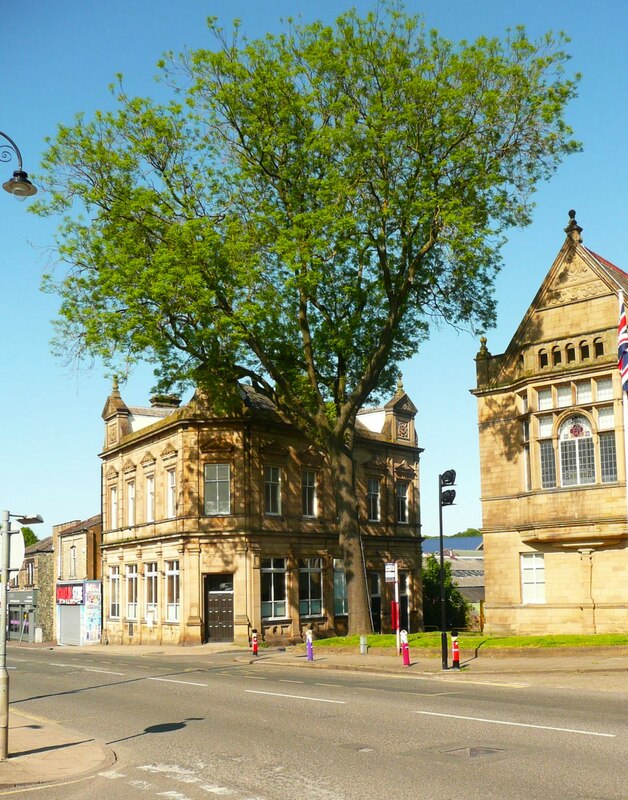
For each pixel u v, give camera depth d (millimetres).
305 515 45562
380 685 20844
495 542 32875
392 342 35250
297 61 30594
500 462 33219
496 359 33875
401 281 32125
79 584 58281
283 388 33969
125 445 49844
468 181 29875
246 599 41406
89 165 31500
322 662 27469
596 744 11945
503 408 33438
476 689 19375
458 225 28234
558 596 30828
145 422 53188
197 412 42875
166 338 31875
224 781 10727
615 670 21672
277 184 31562
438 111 29266
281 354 34156
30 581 70812
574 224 31500
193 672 26250
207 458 42875
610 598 29516
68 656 39875
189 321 31750
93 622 56438
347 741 13008
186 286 29156
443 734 13273
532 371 31922
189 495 42719
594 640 25953
